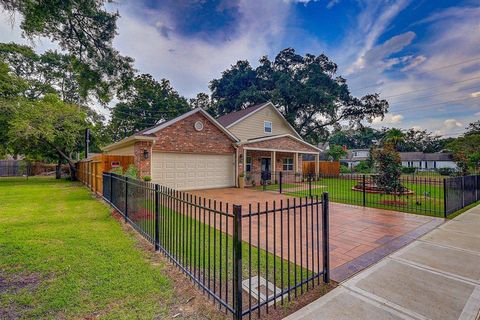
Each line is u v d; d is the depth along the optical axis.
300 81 25.67
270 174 16.30
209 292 2.69
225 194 11.68
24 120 14.80
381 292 2.95
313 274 3.16
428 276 3.37
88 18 5.02
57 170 19.89
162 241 4.17
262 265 3.74
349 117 26.16
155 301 2.70
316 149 18.59
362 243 4.73
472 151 25.20
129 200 5.89
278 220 6.72
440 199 9.68
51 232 5.06
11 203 8.42
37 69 24.22
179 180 12.58
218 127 13.95
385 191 9.49
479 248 4.43
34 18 4.45
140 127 32.41
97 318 2.38
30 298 2.70
